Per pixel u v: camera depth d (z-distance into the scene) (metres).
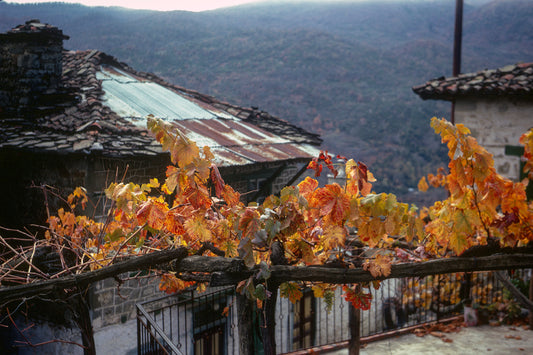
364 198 3.44
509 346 7.69
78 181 7.39
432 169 58.28
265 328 3.45
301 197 3.38
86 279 3.21
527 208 3.92
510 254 3.84
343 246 3.65
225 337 8.73
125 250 4.03
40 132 8.20
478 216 3.82
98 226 4.65
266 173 10.81
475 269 3.77
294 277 3.41
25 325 8.15
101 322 7.34
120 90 11.19
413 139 63.25
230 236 3.73
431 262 3.67
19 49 9.49
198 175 3.48
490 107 11.98
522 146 11.48
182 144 3.37
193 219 3.50
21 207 8.28
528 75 11.55
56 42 9.95
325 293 4.00
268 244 3.42
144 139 8.09
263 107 70.44
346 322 10.05
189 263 3.47
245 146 9.97
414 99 72.31
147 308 7.83
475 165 3.62
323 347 7.67
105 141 7.54
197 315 8.39
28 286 3.05
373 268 3.44
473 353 7.47
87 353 3.93
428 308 9.88
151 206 3.45
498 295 9.38
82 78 11.19
